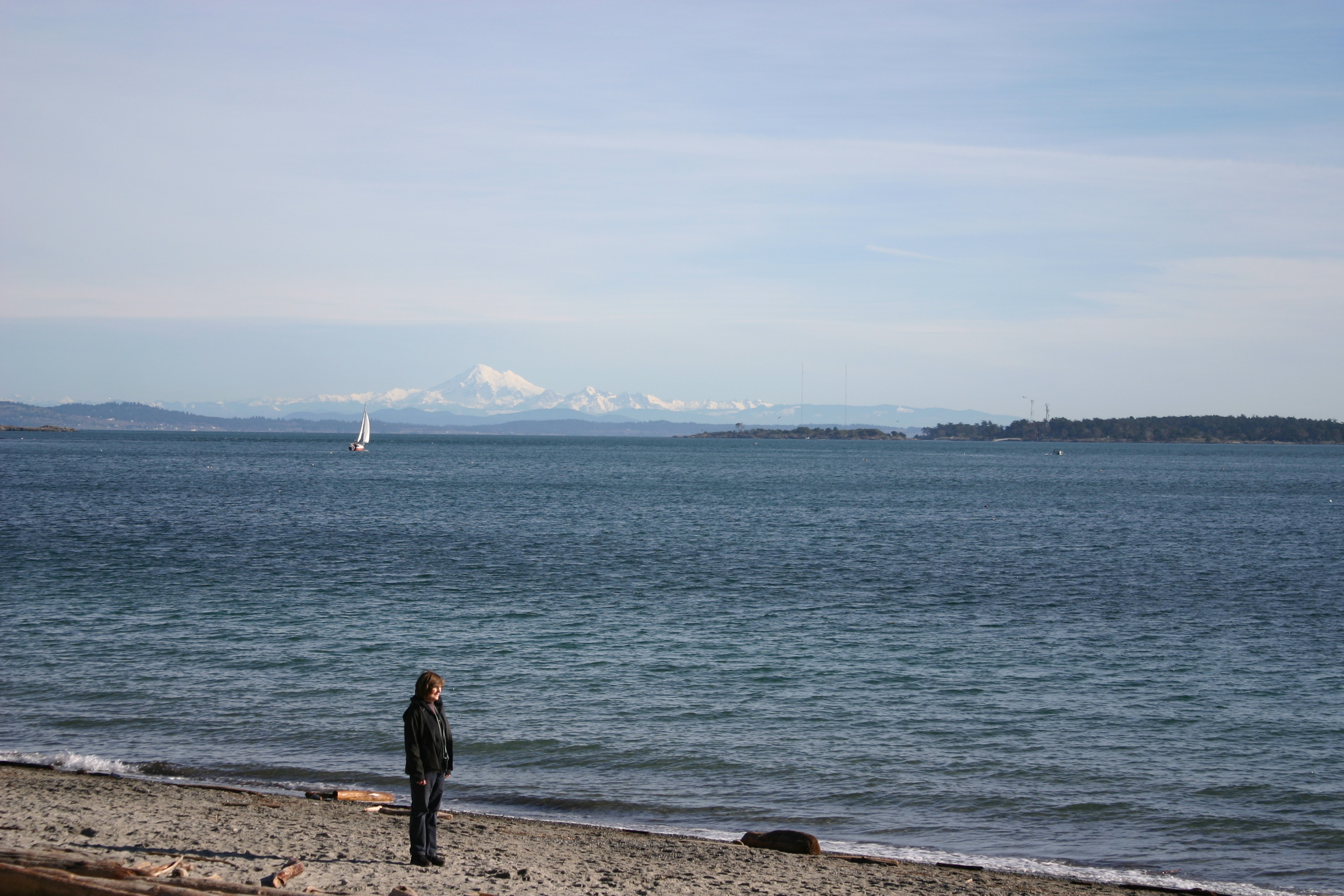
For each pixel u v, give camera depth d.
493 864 11.30
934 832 14.18
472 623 28.80
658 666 23.84
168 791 14.12
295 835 11.97
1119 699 21.33
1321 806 15.23
